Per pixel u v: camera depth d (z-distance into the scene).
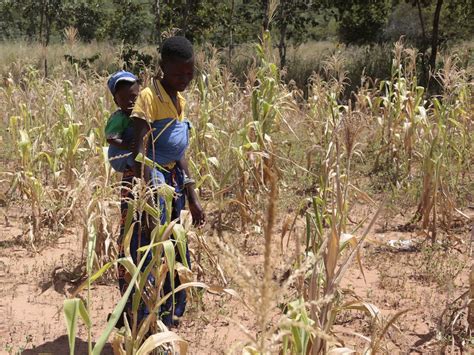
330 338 2.30
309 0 22.64
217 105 8.78
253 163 7.08
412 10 28.53
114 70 20.28
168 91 4.20
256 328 4.91
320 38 37.59
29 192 7.01
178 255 4.58
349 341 4.71
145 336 4.22
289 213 7.79
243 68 21.56
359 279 6.01
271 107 7.19
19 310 5.26
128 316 4.38
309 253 3.74
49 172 9.27
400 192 8.97
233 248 2.15
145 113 4.00
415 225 7.74
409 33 28.34
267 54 7.39
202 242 5.27
